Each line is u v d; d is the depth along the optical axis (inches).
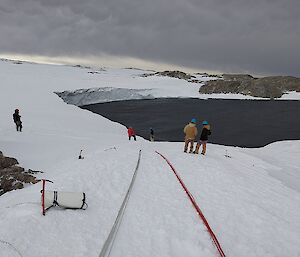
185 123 1886.1
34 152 716.7
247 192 354.6
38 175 572.7
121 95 3083.2
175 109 2508.6
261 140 1473.9
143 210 288.4
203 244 231.9
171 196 328.8
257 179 442.3
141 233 245.1
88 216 263.6
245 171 489.1
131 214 278.5
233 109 2514.8
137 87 3297.2
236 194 342.3
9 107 1560.0
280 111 2410.2
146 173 418.6
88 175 384.8
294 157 760.3
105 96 2957.7
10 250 197.3
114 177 384.5
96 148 759.7
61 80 3122.5
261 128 1754.4
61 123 1301.7
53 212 258.8
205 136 582.2
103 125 1443.2
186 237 241.0
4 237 211.0
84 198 274.7
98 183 357.1
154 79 4028.1
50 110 1609.3
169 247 227.3
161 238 238.5
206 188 358.0
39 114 1456.7
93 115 1653.5
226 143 1403.8
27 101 1798.7
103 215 270.8
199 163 482.3
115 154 541.6
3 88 2177.7
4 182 542.0
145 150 628.4
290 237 252.5
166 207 297.6
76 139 890.1
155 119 2030.0
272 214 297.0
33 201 287.9
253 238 247.1
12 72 3508.9
